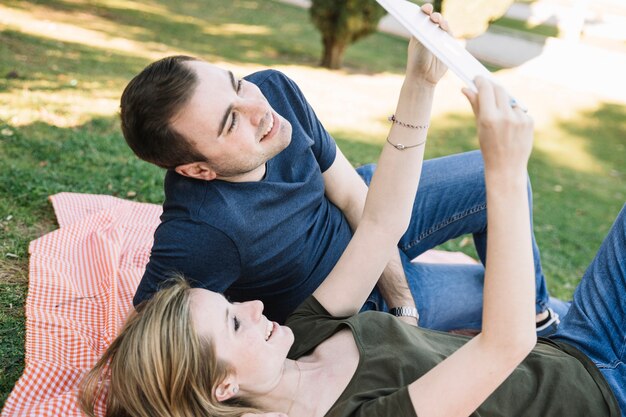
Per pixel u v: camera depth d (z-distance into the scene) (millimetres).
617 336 1850
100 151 4016
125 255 2775
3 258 2672
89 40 7586
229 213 1771
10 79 5285
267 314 2104
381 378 1604
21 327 2281
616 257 1958
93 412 1776
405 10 1502
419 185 2377
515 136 1212
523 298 1281
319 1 8711
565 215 4969
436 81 1803
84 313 2367
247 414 1566
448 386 1373
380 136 6062
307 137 2039
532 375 1703
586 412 1663
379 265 1864
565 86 9672
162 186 3680
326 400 1625
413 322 2160
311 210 2025
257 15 12664
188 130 1679
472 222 2441
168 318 1554
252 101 1731
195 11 11945
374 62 9984
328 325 1770
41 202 3201
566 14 11727
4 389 2000
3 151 3709
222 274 1819
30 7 8836
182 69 1685
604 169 6477
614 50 10477
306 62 9133
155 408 1543
